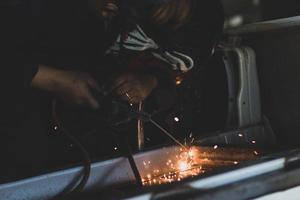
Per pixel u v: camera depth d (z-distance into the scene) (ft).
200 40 5.69
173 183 3.69
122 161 5.33
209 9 5.67
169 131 6.29
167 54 5.56
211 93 6.58
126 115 5.53
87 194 5.00
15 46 5.65
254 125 6.40
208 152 5.68
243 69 6.31
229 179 3.76
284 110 6.23
